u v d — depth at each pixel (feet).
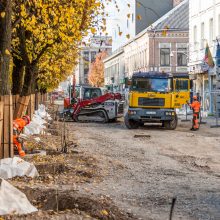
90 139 82.69
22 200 29.84
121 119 150.30
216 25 152.56
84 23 53.36
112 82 358.43
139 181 44.14
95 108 134.51
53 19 54.44
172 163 56.80
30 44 78.18
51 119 126.52
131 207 34.09
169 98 107.86
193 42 178.19
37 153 55.36
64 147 60.18
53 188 36.83
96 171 46.62
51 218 27.22
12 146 46.78
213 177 47.98
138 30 283.38
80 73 513.45
